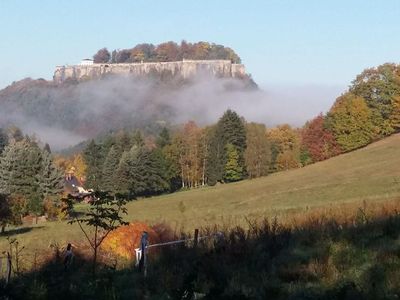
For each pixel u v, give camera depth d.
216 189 82.81
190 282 12.00
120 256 17.11
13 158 78.69
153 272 13.62
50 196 76.81
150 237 18.31
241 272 12.30
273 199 54.97
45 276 14.13
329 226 16.08
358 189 50.09
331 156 93.94
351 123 90.44
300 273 11.80
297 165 99.75
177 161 105.50
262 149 98.19
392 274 10.63
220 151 102.69
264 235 15.44
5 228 52.84
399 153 77.62
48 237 29.38
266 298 10.68
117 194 15.99
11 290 12.20
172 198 79.31
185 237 17.77
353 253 12.48
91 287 12.60
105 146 113.44
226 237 15.31
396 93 92.81
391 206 18.34
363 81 95.62
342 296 10.08
